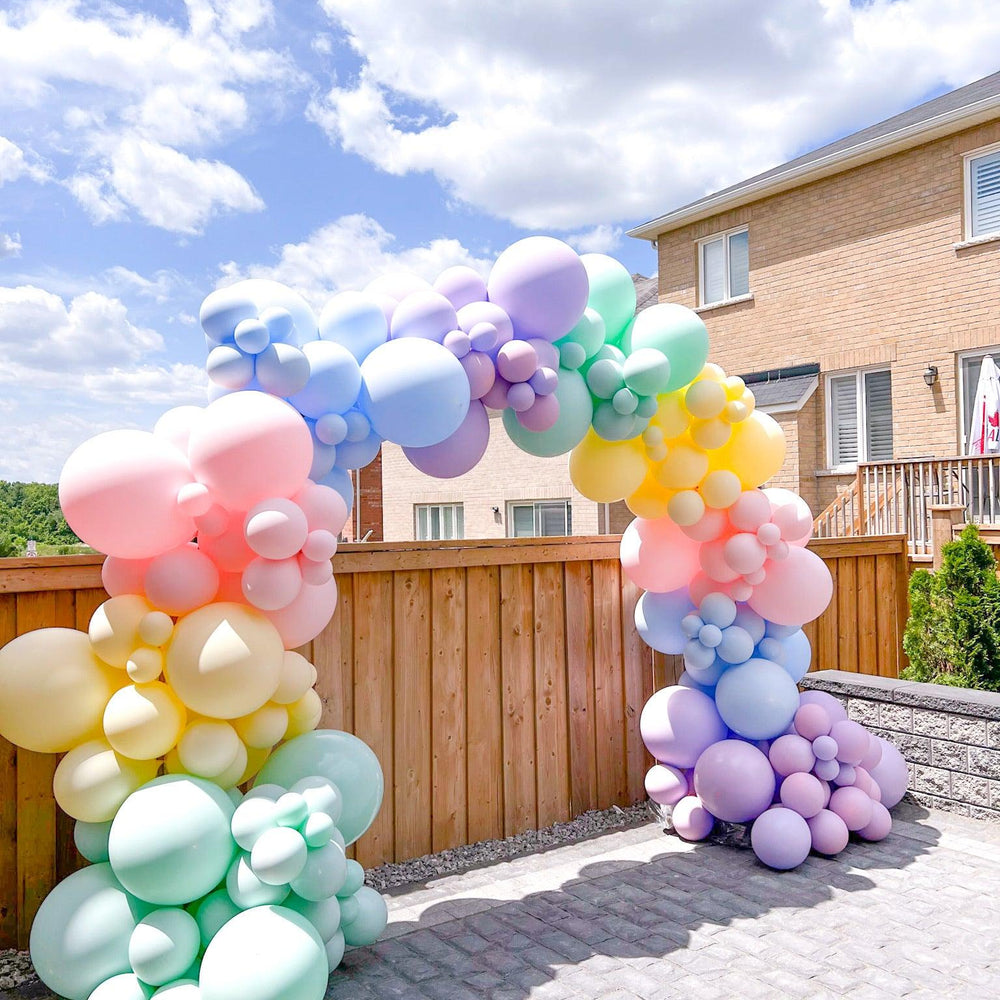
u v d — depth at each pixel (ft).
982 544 23.03
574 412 13.28
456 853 16.31
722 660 16.30
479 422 13.03
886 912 13.28
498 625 17.24
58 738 10.27
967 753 17.43
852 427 44.32
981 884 14.28
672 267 52.90
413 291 12.96
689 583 16.62
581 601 18.49
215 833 9.89
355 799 11.58
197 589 10.61
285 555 10.37
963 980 11.19
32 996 11.22
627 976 11.50
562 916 13.47
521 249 12.75
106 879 10.25
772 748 15.78
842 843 15.34
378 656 15.61
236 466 10.19
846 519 36.42
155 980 9.60
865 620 24.21
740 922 13.05
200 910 10.23
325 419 11.55
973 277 38.88
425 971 11.78
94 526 10.12
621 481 14.49
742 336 48.91
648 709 17.08
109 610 10.45
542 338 12.84
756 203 48.06
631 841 16.99
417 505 59.57
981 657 22.20
